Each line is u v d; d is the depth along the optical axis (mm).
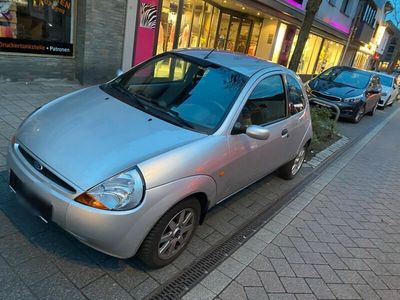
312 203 4898
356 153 8023
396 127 13258
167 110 3342
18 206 3275
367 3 26281
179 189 2652
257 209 4383
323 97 11102
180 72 3830
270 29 16234
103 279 2688
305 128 5066
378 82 13484
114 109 3217
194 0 12242
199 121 3234
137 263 2930
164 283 2797
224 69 3744
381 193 5875
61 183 2504
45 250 2836
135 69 4117
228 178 3301
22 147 2832
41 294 2447
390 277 3525
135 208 2438
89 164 2525
